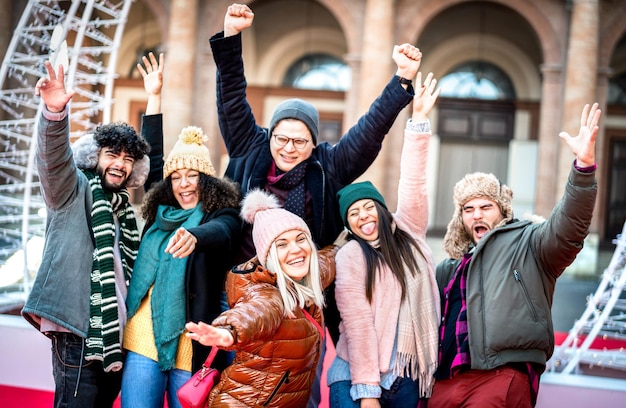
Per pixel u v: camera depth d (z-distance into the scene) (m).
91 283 3.15
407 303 3.13
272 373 2.77
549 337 3.00
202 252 3.25
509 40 20.33
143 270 3.28
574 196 2.83
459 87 20.88
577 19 15.73
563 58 16.58
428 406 3.14
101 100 6.81
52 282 3.11
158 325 3.18
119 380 3.36
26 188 6.07
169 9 17.17
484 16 19.41
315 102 19.97
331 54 21.09
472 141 20.02
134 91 19.80
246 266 2.92
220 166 16.94
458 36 20.48
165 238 3.34
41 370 4.82
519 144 19.77
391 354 3.11
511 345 2.95
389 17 15.82
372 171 16.36
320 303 2.91
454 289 3.24
